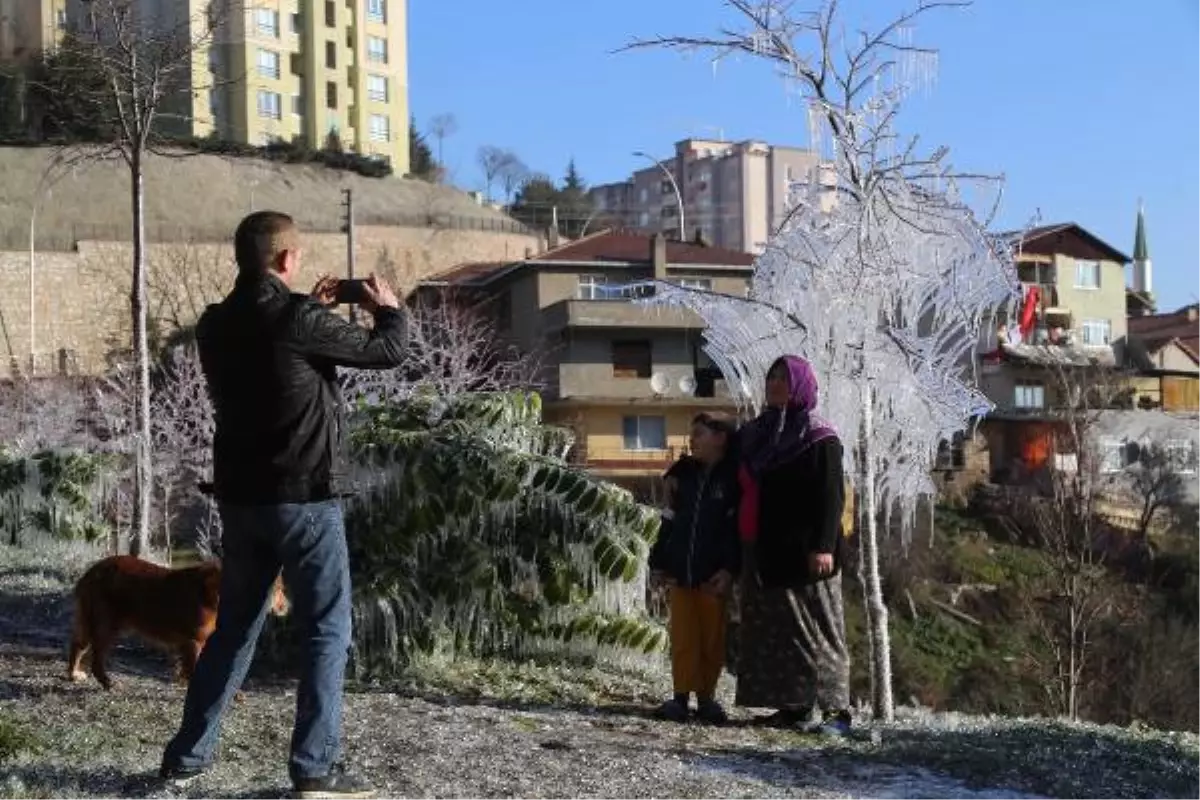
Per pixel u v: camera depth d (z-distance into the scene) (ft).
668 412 139.13
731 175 270.05
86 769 16.69
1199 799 18.89
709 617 23.90
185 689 22.71
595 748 19.95
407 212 205.98
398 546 27.32
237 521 15.11
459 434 29.14
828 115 26.04
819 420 22.67
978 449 122.42
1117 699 86.69
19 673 24.09
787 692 22.52
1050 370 114.52
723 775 18.75
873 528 26.40
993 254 26.09
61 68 46.52
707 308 27.20
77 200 177.58
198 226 179.42
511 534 28.17
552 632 28.02
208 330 15.24
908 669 91.56
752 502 22.89
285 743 18.90
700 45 26.76
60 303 168.66
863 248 25.98
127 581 22.30
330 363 15.16
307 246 188.55
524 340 149.48
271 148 208.95
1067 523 84.94
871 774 19.61
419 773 17.48
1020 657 92.53
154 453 68.03
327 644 15.02
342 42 247.70
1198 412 143.95
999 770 19.86
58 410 96.07
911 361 26.05
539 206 291.38
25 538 44.14
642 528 28.94
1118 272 166.30
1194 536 108.99
